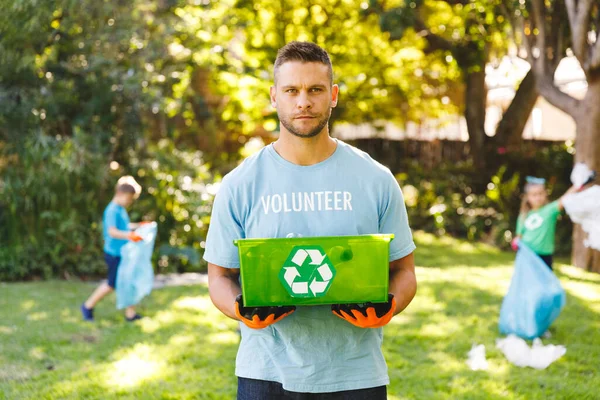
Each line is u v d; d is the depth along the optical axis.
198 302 6.57
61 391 4.00
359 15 11.70
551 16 9.59
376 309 1.90
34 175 7.96
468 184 13.34
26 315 5.98
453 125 16.78
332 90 2.13
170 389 4.06
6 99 8.08
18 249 8.04
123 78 8.51
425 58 14.16
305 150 2.07
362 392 2.08
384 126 15.20
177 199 9.04
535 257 5.25
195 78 13.73
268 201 2.07
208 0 10.52
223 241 2.13
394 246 2.14
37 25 7.62
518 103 13.25
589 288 7.53
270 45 12.68
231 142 14.94
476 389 4.09
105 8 8.05
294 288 1.87
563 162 13.03
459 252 10.72
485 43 12.14
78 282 7.97
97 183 8.36
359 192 2.09
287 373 2.06
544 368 4.48
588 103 8.84
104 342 5.12
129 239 5.71
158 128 10.49
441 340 5.18
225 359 4.68
